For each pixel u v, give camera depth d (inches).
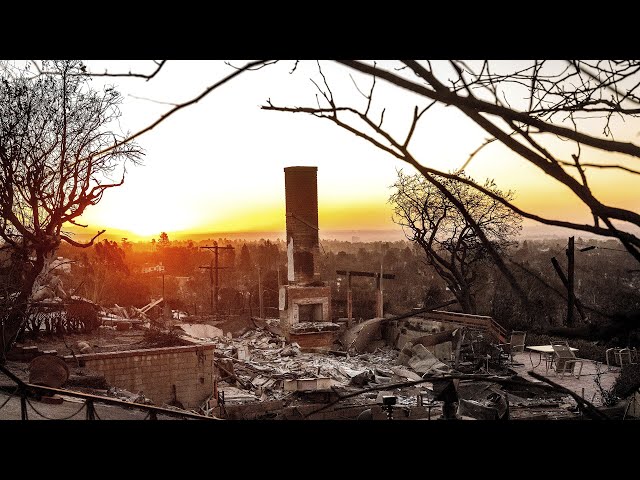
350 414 589.6
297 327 1379.2
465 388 532.1
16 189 767.7
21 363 723.4
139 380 827.4
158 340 933.2
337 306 1659.7
